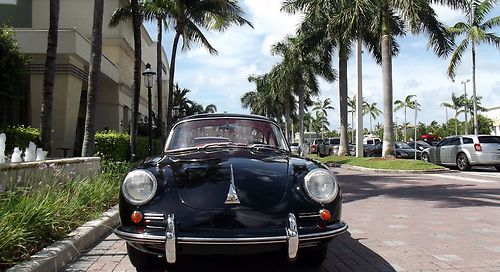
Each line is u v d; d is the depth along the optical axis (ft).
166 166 14.89
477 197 34.45
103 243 20.17
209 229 12.97
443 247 19.36
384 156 70.44
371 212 28.40
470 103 214.28
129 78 104.53
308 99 178.60
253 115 20.15
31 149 25.61
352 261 17.21
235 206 13.25
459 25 97.76
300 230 13.32
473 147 60.44
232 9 76.59
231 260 16.20
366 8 69.10
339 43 88.94
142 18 78.69
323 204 13.88
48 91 34.27
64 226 19.33
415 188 40.83
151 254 15.38
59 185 23.34
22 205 17.48
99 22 37.65
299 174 14.61
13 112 65.67
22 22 85.46
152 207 13.39
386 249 19.03
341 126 92.27
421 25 71.72
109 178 31.32
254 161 15.47
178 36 83.20
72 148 66.13
